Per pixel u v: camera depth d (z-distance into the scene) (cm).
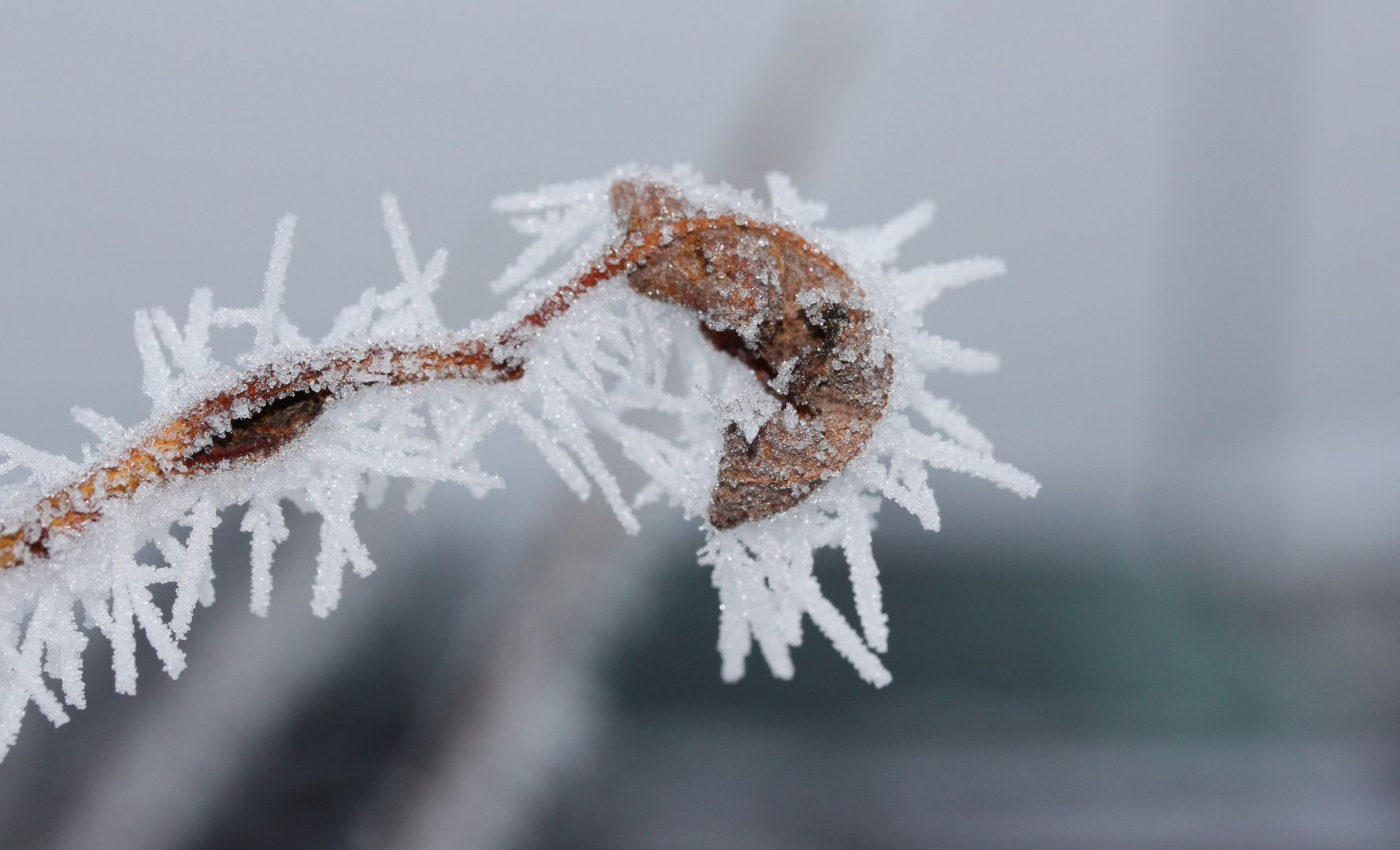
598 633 45
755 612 27
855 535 27
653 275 26
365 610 44
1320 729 50
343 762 39
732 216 26
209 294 26
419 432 26
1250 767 47
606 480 27
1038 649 51
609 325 26
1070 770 46
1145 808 44
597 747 43
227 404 26
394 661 43
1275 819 45
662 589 47
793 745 46
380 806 38
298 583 45
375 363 26
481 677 42
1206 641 55
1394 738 49
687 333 27
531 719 42
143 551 28
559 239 27
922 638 52
